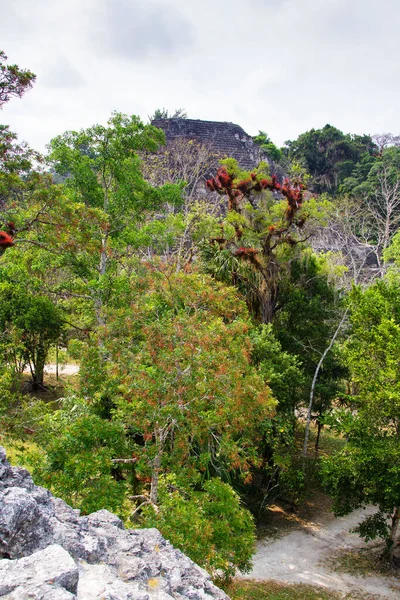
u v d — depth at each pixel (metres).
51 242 19.59
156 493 11.57
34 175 18.50
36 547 4.78
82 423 11.87
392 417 16.95
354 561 18.08
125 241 22.92
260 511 19.77
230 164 24.12
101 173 24.72
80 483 10.64
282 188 23.16
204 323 14.16
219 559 10.24
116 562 5.03
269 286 23.55
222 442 12.95
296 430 25.95
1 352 23.16
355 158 63.09
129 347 13.98
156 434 11.89
